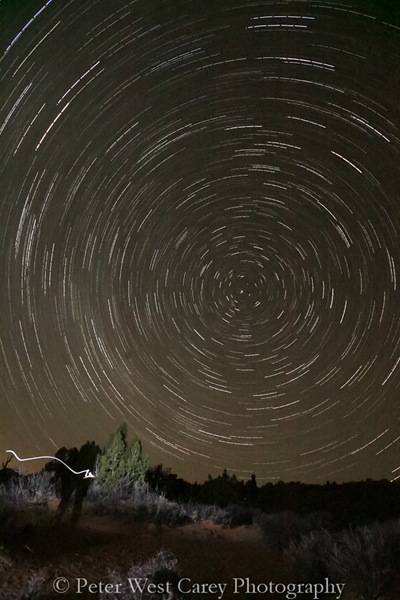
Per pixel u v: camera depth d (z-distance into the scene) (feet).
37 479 29.17
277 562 22.61
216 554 22.70
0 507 20.16
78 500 24.58
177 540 24.12
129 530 24.02
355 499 37.17
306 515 32.55
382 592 16.16
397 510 33.68
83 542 20.25
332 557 18.35
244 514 34.83
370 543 18.07
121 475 31.12
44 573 16.33
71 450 28.78
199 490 46.55
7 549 17.38
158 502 29.37
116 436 32.07
